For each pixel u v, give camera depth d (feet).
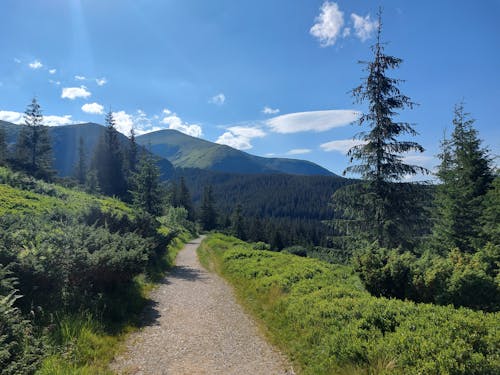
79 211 53.88
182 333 24.90
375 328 19.90
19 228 34.94
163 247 59.16
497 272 27.25
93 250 30.50
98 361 18.37
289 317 26.30
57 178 188.65
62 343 18.40
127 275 30.91
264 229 318.45
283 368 19.72
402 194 47.26
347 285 33.17
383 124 48.11
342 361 18.01
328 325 22.12
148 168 95.14
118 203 142.00
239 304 34.06
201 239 148.56
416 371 14.70
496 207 56.13
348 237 49.19
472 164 72.13
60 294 23.00
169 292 37.93
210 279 47.39
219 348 22.45
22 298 20.51
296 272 39.45
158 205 97.60
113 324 24.13
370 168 48.91
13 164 173.47
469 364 14.34
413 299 26.58
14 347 15.34
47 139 193.36
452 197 66.18
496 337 16.19
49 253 23.22
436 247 60.95
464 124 75.87
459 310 20.74
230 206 624.18
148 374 18.08
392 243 46.39
